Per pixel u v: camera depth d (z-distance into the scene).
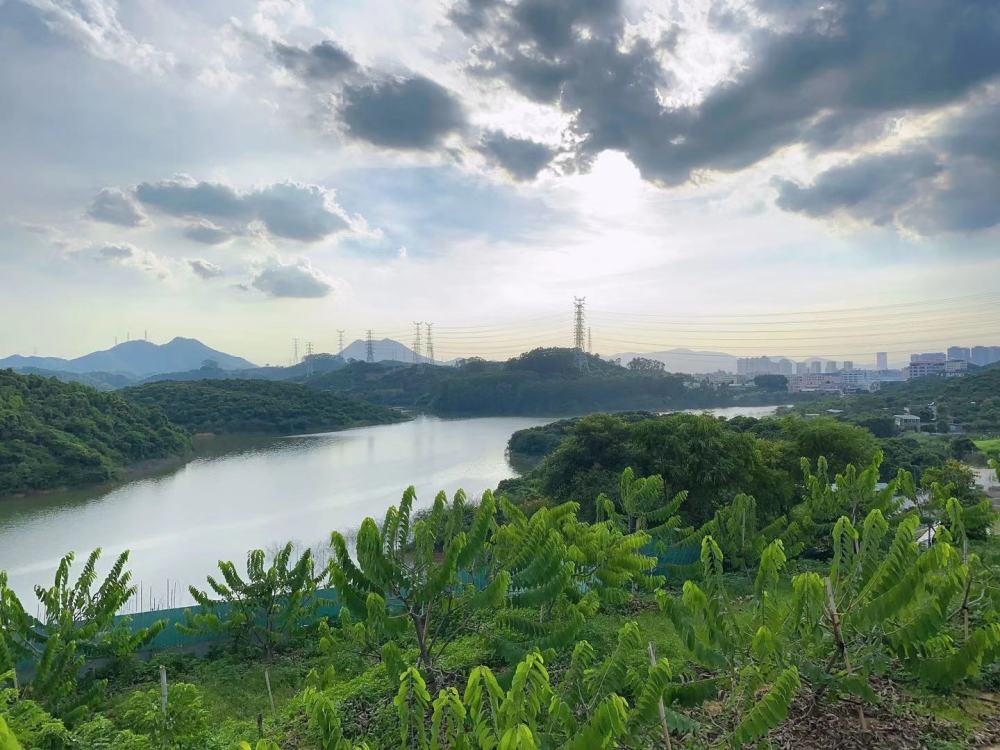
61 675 16.03
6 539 50.66
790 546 21.31
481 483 74.38
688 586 7.44
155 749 8.89
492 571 13.68
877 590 7.59
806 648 8.22
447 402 184.00
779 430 42.94
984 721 8.52
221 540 50.22
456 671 12.52
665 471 29.97
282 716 13.05
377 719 10.93
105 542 49.81
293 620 21.66
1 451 68.19
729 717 7.82
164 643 22.22
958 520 11.68
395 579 11.37
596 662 10.71
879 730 8.09
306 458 100.00
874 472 20.03
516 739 4.57
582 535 16.55
